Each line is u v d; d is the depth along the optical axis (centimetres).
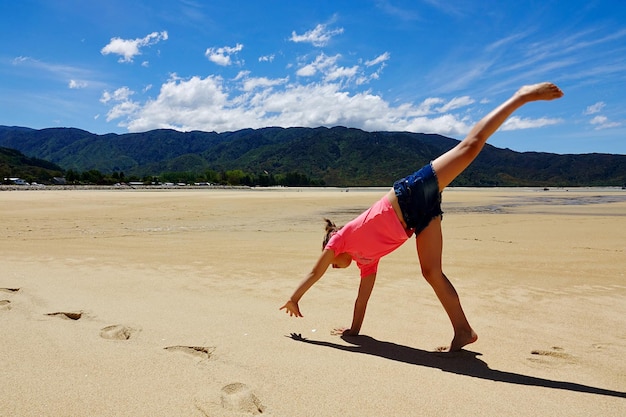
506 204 3291
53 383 306
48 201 2689
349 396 299
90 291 580
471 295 607
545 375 347
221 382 315
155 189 6216
